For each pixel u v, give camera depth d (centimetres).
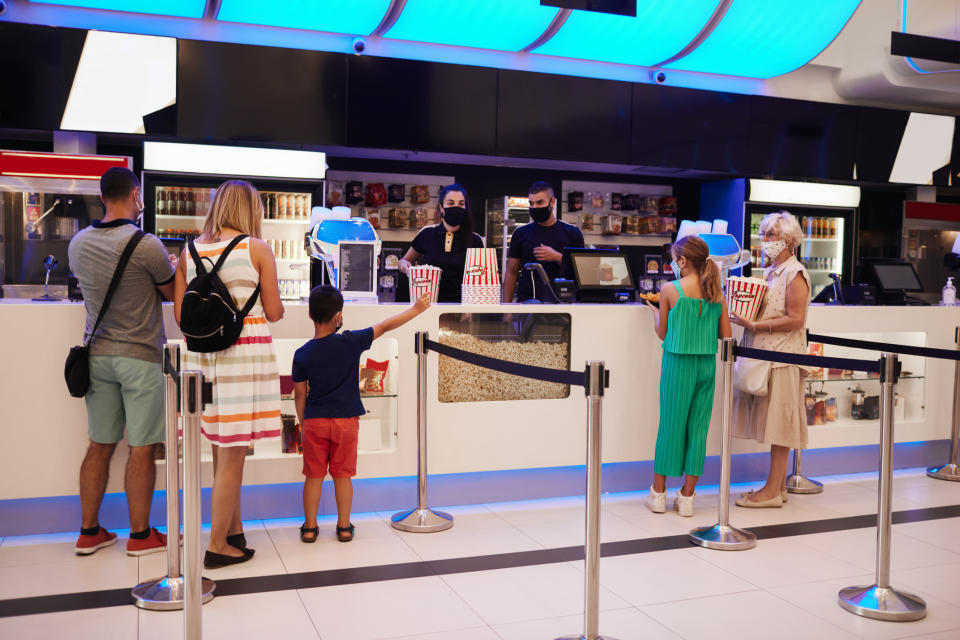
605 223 814
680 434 402
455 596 299
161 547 344
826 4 709
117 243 324
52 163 578
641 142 749
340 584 309
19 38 588
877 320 498
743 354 369
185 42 620
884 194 900
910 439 511
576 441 432
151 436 334
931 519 412
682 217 855
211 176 615
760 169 790
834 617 285
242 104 636
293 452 392
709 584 315
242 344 312
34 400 352
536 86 715
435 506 419
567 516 407
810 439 482
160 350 337
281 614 280
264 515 393
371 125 671
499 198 750
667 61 753
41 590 299
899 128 836
